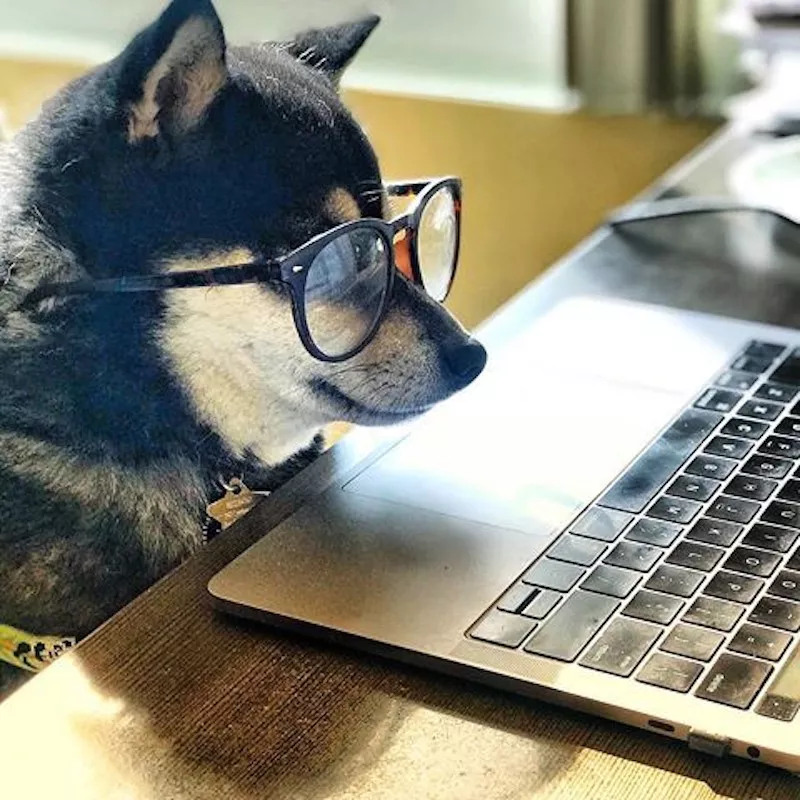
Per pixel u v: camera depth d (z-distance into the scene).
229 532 0.68
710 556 0.62
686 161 1.27
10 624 0.76
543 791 0.50
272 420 0.80
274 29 1.43
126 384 0.76
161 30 0.71
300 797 0.50
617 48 1.48
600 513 0.66
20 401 0.76
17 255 0.75
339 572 0.62
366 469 0.72
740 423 0.74
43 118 0.78
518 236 1.61
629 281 0.95
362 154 0.78
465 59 1.64
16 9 1.87
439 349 0.77
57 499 0.76
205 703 0.56
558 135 1.54
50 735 0.54
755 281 0.95
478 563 0.62
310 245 0.71
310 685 0.56
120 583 0.77
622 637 0.56
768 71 1.32
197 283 0.73
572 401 0.77
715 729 0.50
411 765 0.51
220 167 0.73
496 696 0.55
